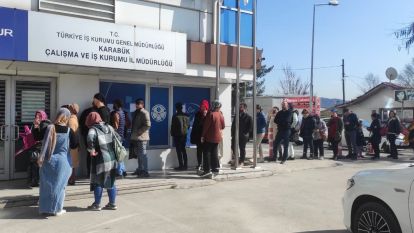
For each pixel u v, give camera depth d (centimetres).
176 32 1091
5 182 980
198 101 1327
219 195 955
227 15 1266
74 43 930
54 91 1065
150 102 1233
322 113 4325
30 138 912
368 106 3897
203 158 1116
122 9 1079
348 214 598
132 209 821
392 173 546
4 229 688
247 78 1307
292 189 1032
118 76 1159
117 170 830
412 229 510
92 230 686
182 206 850
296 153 1897
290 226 718
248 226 716
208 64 1208
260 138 1442
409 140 1728
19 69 1006
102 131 797
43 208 761
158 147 1244
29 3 952
